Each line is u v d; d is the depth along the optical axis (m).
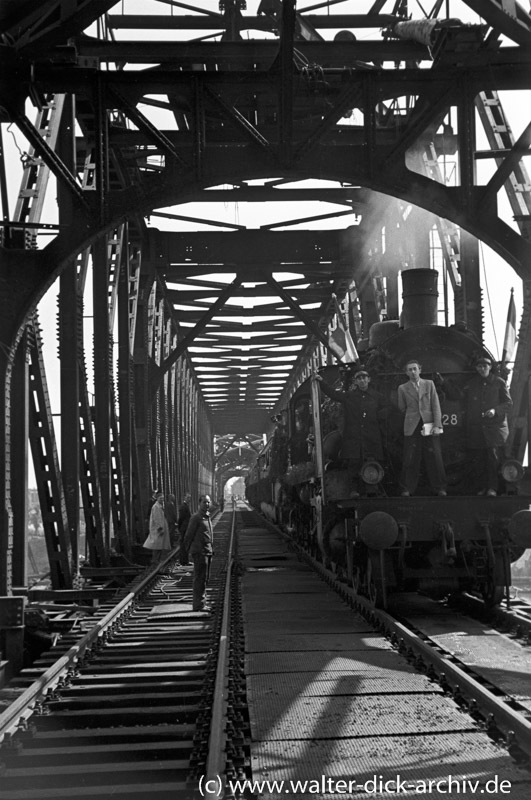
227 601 11.98
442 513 10.83
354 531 11.88
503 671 7.49
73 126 13.29
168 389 32.97
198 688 7.42
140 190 10.46
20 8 9.36
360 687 7.04
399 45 14.34
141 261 23.31
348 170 10.72
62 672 7.82
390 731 5.77
